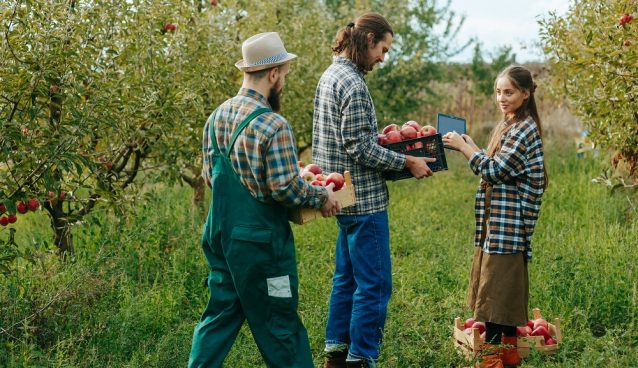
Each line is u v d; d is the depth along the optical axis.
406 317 5.32
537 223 8.43
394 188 12.48
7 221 5.10
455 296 5.93
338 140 4.33
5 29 4.89
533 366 4.43
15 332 4.68
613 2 7.10
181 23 7.03
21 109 5.24
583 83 8.05
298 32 10.39
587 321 5.27
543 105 18.95
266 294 3.51
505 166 4.28
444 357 4.59
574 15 8.09
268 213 3.49
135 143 6.22
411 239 8.11
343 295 4.64
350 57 4.38
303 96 10.41
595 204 8.94
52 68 5.03
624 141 7.52
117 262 5.66
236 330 3.63
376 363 4.45
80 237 6.46
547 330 4.88
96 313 4.91
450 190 11.99
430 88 16.91
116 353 4.55
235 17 8.76
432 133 4.52
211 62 7.50
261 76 3.57
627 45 6.48
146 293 5.51
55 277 5.19
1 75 4.87
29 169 5.11
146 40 6.21
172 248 6.67
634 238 6.97
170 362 4.43
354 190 4.26
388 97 14.88
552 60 8.48
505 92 4.41
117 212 6.04
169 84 6.33
